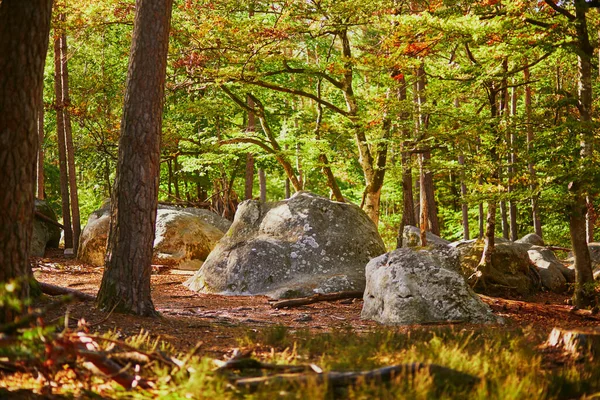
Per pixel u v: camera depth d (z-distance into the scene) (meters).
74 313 9.51
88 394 5.02
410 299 12.14
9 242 6.67
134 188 10.24
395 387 5.34
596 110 18.42
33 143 6.86
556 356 7.43
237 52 21.17
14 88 6.68
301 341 8.73
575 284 15.65
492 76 15.79
